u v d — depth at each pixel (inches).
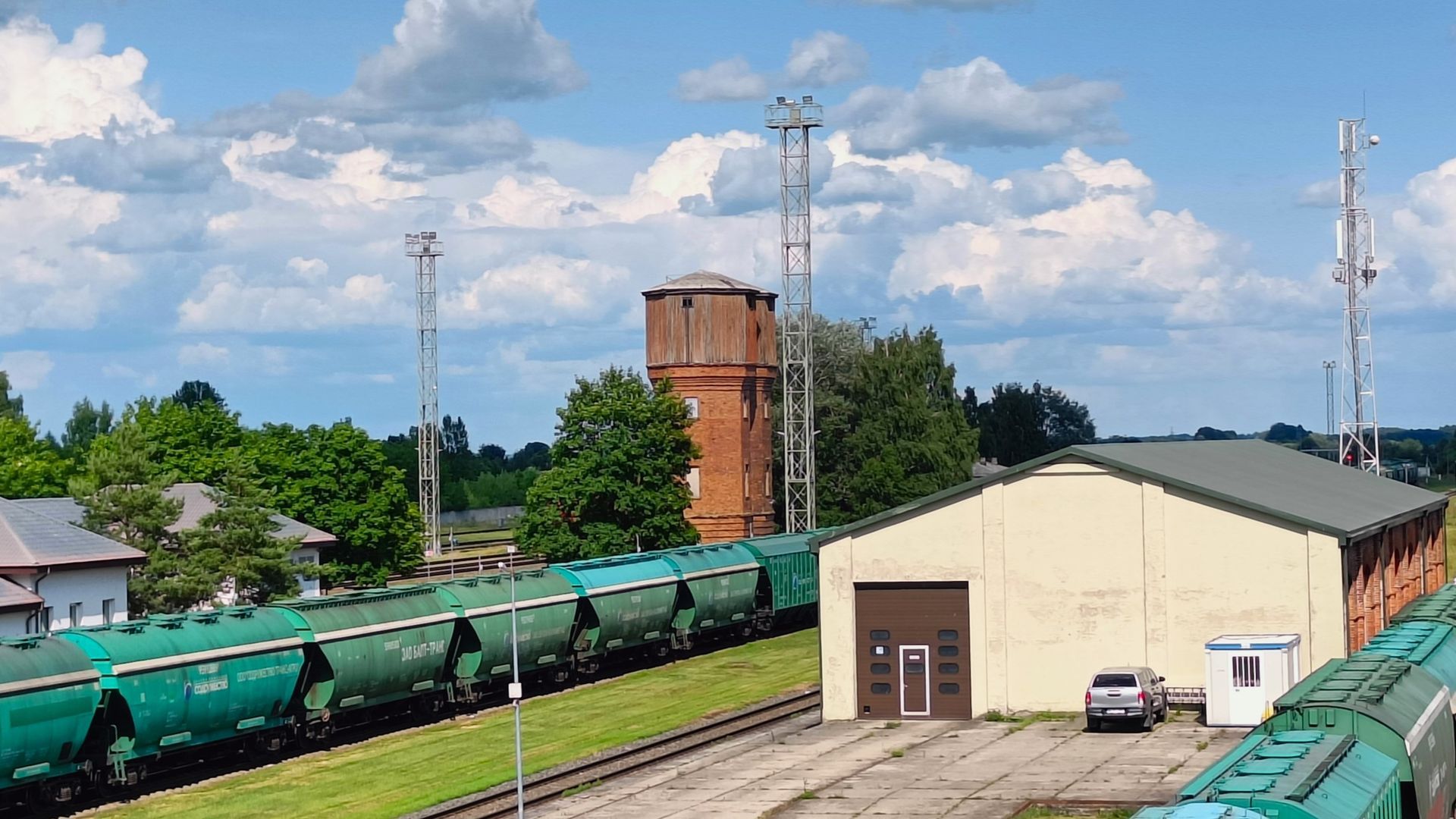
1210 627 1946.4
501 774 1772.9
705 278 4347.9
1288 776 885.2
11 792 1562.5
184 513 3376.0
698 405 4256.9
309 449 3590.1
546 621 2394.2
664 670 2755.9
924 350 4746.6
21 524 2495.1
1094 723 1844.2
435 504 4749.0
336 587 3659.0
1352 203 3946.9
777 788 1619.1
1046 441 7637.8
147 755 1700.3
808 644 3080.7
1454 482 7864.2
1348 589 1953.7
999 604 2033.7
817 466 4719.5
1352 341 3976.4
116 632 1705.2
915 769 1684.3
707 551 3014.3
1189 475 2078.0
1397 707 1104.8
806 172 3917.3
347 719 2075.5
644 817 1512.1
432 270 4891.7
